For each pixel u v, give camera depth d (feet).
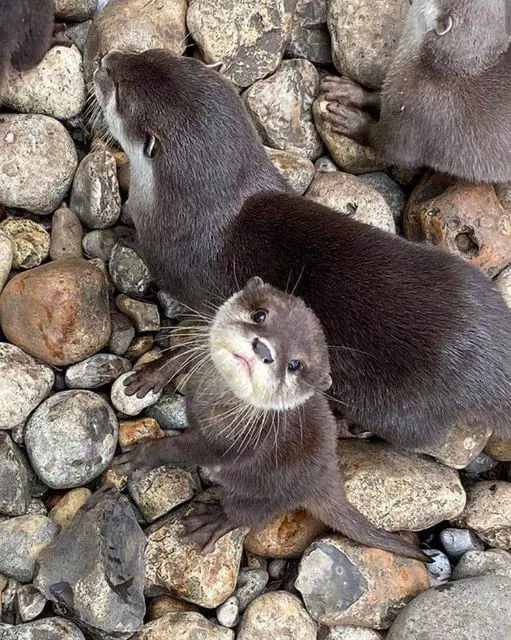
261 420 2.91
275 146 3.55
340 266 3.07
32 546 2.90
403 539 3.04
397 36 3.55
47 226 3.36
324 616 2.97
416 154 3.49
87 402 3.08
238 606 3.01
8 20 3.09
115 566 2.82
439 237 3.42
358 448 3.22
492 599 2.90
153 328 3.28
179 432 3.25
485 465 3.36
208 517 3.02
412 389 3.04
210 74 3.15
